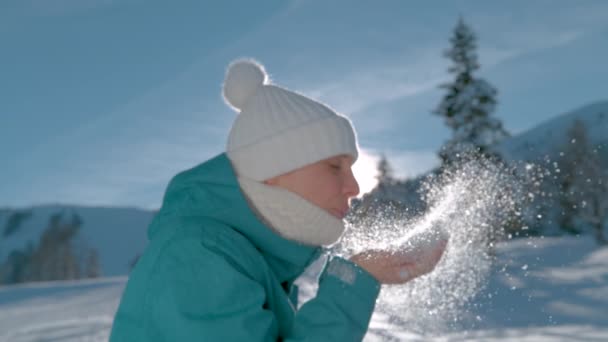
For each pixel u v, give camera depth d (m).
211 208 1.07
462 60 21.38
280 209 1.06
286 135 1.07
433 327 1.05
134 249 116.69
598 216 8.52
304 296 2.84
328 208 1.08
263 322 0.97
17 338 6.74
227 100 1.22
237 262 1.00
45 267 83.00
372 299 1.01
